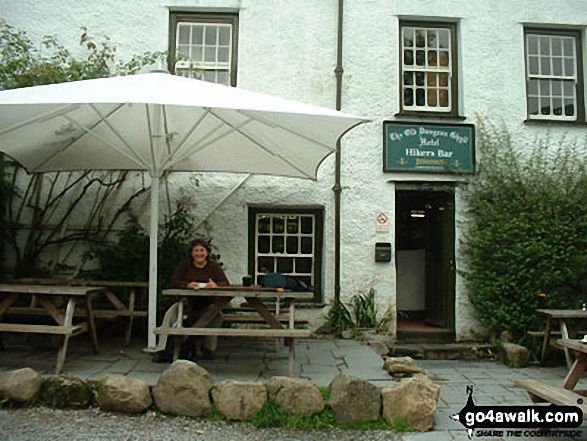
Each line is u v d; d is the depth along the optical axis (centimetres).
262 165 752
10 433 421
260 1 855
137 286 700
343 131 600
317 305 813
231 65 852
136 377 518
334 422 464
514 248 789
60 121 654
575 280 790
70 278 796
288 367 583
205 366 581
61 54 780
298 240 852
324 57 852
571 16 884
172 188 820
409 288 971
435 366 725
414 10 864
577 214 793
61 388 480
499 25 874
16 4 830
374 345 725
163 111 646
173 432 438
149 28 840
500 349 758
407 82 879
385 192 834
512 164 827
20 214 803
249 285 607
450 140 843
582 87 892
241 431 448
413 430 457
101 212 812
